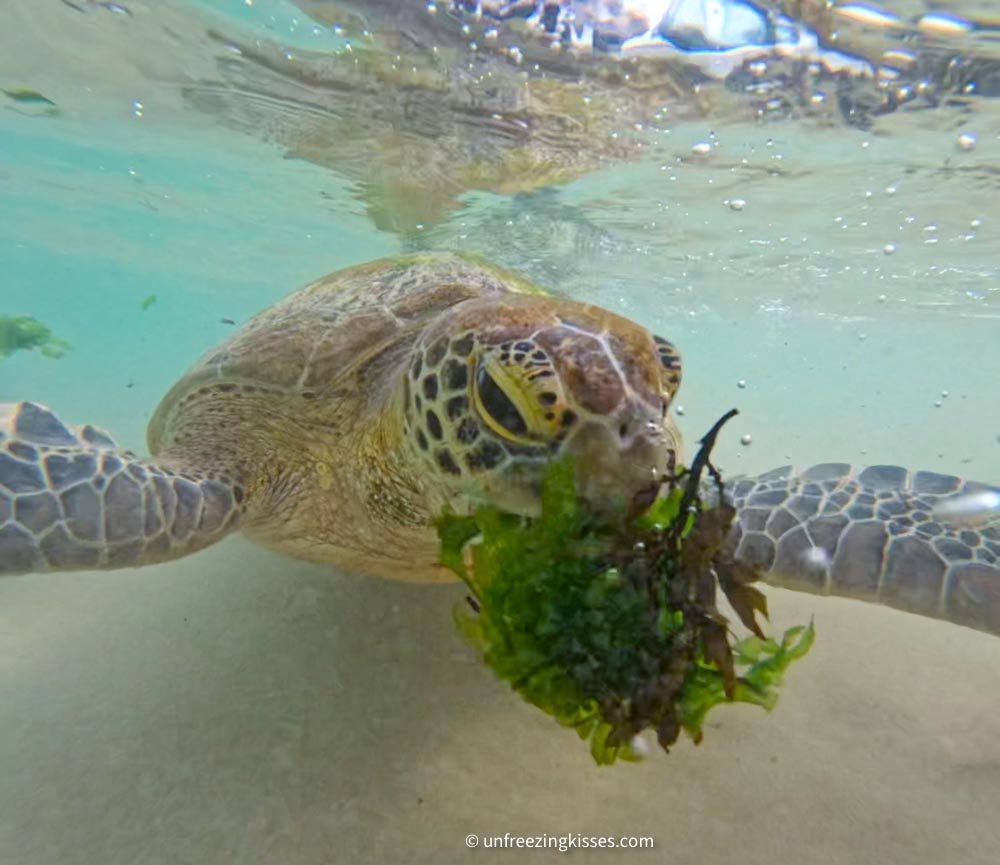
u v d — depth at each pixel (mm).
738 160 1233
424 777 412
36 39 1187
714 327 3865
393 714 465
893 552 404
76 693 493
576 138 1213
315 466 491
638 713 252
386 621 563
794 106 1006
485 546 293
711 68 919
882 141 1096
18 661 541
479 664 515
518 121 1170
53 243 4039
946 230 1536
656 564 257
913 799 396
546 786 407
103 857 359
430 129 1260
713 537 259
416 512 436
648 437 287
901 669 530
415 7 858
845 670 527
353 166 1578
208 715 463
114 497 396
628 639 254
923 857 359
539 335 316
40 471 395
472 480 315
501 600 269
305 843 367
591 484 280
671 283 2500
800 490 479
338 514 490
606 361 301
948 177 1223
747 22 819
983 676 521
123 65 1233
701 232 1751
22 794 399
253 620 577
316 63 1070
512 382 298
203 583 656
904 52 832
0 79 1436
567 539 268
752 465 1578
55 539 378
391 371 461
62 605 644
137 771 416
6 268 5539
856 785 406
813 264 1986
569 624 257
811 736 449
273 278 4125
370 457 446
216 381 520
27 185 2586
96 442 448
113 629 584
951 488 472
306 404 480
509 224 1795
